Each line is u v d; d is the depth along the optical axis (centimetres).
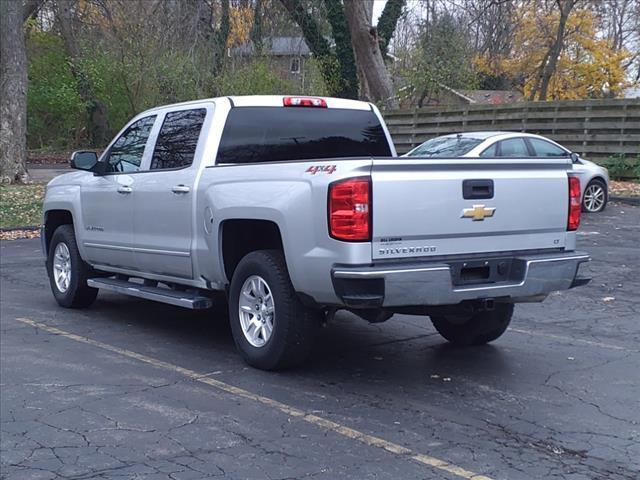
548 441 517
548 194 653
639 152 2116
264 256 654
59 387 640
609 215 1730
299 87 3080
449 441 517
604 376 660
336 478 461
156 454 500
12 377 668
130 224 809
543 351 743
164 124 797
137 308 955
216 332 829
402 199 582
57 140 4344
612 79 4650
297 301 638
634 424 547
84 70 3747
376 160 573
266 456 495
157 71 2850
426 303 584
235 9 2789
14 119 2414
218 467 479
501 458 489
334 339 795
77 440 526
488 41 3284
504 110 2394
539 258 636
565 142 2256
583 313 902
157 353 743
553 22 4419
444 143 1548
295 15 2827
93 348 763
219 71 2811
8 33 2381
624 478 460
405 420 557
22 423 559
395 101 2906
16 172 2420
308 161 614
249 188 653
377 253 578
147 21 3092
